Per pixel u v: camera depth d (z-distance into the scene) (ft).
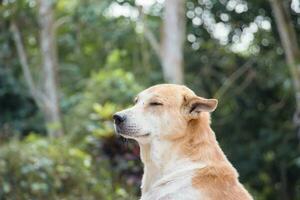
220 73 81.71
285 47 58.13
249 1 77.56
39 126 65.87
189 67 82.12
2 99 65.31
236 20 79.82
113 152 43.62
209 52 81.82
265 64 78.02
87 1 72.90
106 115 45.24
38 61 69.97
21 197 39.19
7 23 66.18
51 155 41.57
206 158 20.67
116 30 76.95
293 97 76.28
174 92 21.50
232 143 79.87
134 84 54.95
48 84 63.98
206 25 82.07
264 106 80.28
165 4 66.18
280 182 79.05
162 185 20.76
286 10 58.39
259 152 76.84
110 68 65.98
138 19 73.67
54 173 40.55
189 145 21.03
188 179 20.38
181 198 20.18
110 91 53.26
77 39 76.54
